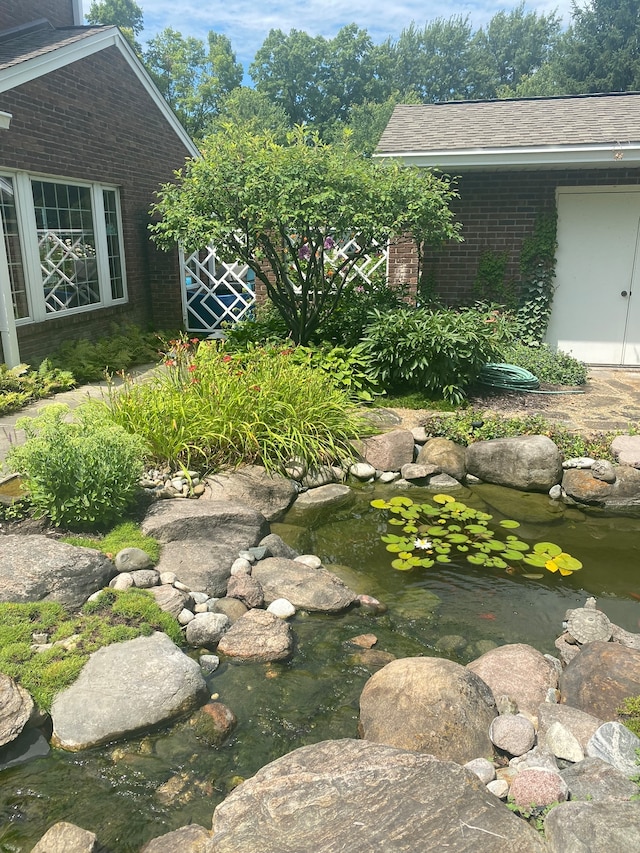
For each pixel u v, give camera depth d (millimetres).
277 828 2105
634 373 8773
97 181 9406
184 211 7230
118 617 3297
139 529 4211
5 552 3584
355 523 4848
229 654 3283
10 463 4172
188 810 2410
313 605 3693
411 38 51844
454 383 7113
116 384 7980
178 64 39406
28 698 2738
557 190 8773
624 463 5309
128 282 10422
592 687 2834
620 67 31047
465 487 5516
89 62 9000
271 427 5527
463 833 2041
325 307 8117
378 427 6273
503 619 3650
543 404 7055
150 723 2762
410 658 3014
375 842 2023
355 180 6934
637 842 1935
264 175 6945
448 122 9586
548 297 9008
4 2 9414
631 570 4207
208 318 11391
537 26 51469
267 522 4719
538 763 2426
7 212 7652
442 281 9297
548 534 4703
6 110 7379
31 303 8062
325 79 47500
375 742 2557
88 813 2393
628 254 8836
